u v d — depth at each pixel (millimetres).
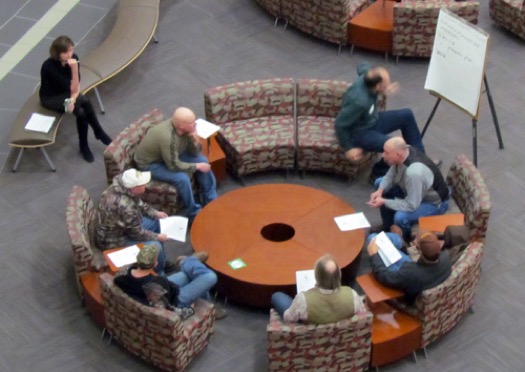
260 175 9727
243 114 9680
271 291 7855
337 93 9570
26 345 7977
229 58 11352
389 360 7617
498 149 9961
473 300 8242
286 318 7109
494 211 9219
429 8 10711
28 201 9430
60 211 9305
